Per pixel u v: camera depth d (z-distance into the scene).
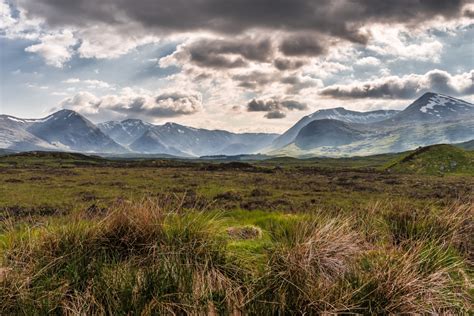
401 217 8.69
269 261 6.02
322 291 5.35
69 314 4.98
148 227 6.61
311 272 5.81
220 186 42.00
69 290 5.34
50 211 20.77
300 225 7.45
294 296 5.33
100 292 5.23
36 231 7.09
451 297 5.74
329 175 66.81
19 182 44.16
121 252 6.38
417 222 8.38
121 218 6.68
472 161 68.06
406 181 50.41
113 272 5.64
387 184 46.00
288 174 69.25
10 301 5.11
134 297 5.19
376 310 5.15
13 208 23.53
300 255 6.01
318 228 6.82
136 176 57.22
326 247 6.33
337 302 5.17
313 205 24.91
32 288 5.30
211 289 5.53
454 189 37.22
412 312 5.17
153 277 5.46
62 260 5.86
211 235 6.84
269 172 76.81
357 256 6.50
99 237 6.43
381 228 8.51
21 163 96.81
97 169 77.75
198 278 5.76
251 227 8.99
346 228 7.36
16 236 6.68
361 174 69.44
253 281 5.69
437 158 71.19
